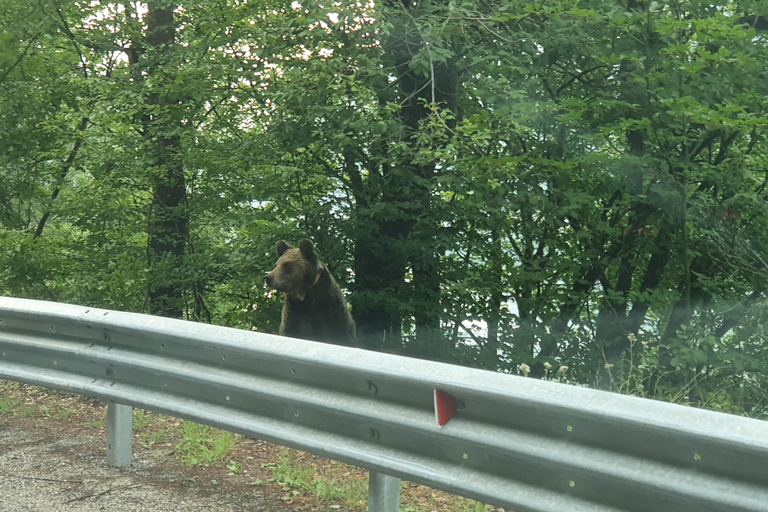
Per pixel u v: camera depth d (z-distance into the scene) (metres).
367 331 10.94
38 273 10.25
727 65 7.57
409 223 10.75
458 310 10.87
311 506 3.11
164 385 3.39
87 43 11.58
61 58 12.10
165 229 11.23
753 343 8.29
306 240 6.51
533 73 9.17
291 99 8.91
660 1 8.58
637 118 9.06
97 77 11.31
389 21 8.52
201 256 10.98
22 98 11.11
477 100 10.52
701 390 7.68
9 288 10.14
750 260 9.07
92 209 11.03
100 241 11.62
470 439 2.43
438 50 8.38
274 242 10.38
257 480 3.41
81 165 11.30
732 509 1.91
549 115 9.26
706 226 9.09
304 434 2.92
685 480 2.00
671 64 8.25
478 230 11.14
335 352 2.77
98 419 4.39
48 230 13.01
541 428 2.31
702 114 7.31
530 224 9.75
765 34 9.04
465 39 9.06
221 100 10.75
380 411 2.68
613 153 9.62
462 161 8.25
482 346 10.90
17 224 11.88
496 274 11.26
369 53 9.09
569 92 10.16
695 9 8.53
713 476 1.97
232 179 11.14
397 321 11.48
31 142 11.24
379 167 10.19
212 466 3.60
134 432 4.15
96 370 3.65
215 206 11.19
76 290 10.84
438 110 8.67
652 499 2.10
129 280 11.14
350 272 10.94
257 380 3.05
